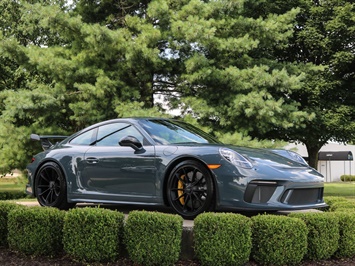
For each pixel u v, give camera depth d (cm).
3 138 1328
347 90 2008
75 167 541
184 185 467
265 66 1305
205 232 405
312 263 445
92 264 410
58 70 1285
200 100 1262
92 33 1212
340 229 467
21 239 438
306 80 1830
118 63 1327
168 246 397
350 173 4691
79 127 1458
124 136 525
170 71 1385
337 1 1928
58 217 439
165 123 549
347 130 1864
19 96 1261
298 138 1956
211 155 450
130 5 1566
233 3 1341
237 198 436
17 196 1716
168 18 1332
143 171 486
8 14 1992
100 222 407
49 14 1257
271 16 1509
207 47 1317
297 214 452
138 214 408
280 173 456
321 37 1909
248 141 1225
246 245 405
